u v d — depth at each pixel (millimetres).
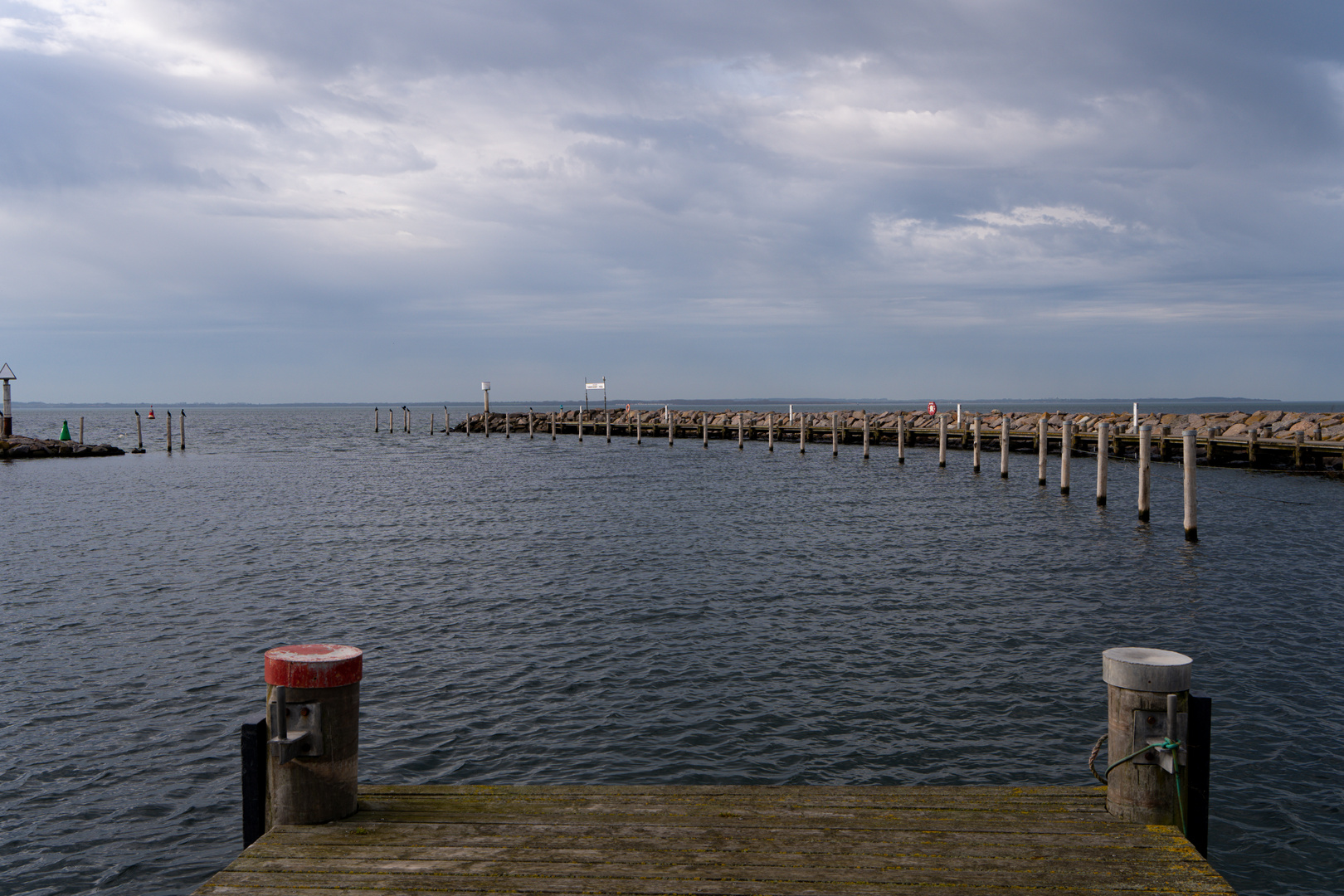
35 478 43500
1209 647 13500
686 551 21719
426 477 43312
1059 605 16219
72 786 9094
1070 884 4887
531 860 5160
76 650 13516
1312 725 10398
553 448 69375
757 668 12578
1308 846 7852
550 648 13547
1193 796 5660
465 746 9977
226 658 13148
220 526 26500
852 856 5227
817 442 69500
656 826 5633
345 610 15961
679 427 80438
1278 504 30250
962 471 44625
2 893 7336
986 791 6180
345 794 5766
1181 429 47781
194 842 8094
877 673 12352
